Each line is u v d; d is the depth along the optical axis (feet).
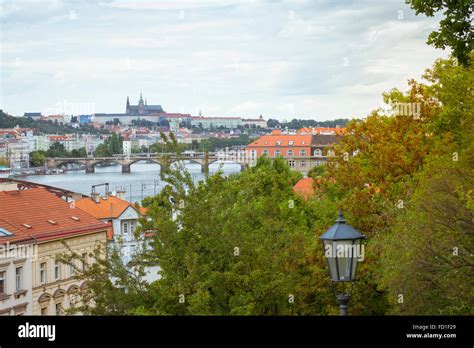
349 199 143.54
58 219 240.53
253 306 92.68
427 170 119.85
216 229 103.30
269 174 211.20
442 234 95.76
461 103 147.23
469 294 91.61
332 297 111.45
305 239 122.11
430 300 94.73
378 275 106.73
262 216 120.06
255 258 103.35
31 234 221.05
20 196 243.81
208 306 93.30
